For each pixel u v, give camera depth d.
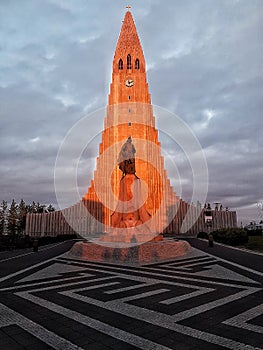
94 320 6.71
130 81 63.78
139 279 11.79
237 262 16.91
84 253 19.98
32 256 22.38
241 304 7.92
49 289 10.12
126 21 69.25
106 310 7.48
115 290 9.80
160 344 5.34
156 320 6.67
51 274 13.41
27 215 60.12
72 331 6.04
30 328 6.22
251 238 34.59
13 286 10.73
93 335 5.81
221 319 6.70
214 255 20.72
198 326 6.26
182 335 5.77
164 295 9.02
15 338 5.68
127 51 66.00
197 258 19.02
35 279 12.16
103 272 13.73
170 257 19.11
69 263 17.44
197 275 12.64
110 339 5.60
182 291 9.55
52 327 6.28
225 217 62.44
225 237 31.92
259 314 7.04
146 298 8.67
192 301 8.27
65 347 5.23
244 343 5.35
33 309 7.64
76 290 9.89
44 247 33.09
